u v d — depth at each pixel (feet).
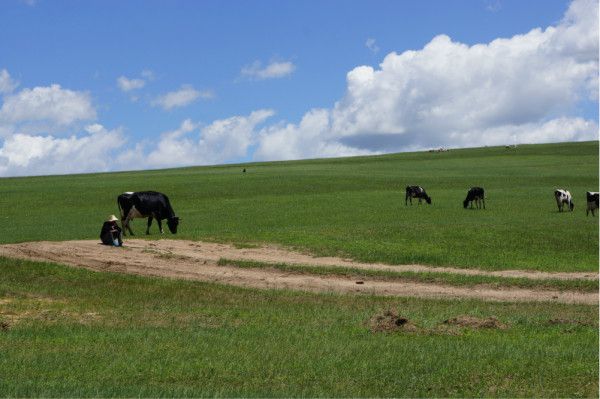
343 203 199.72
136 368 45.29
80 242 112.27
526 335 55.77
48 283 81.10
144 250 106.93
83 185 280.92
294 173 324.19
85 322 62.03
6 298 72.74
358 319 62.69
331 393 40.06
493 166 352.90
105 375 43.75
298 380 42.98
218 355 48.75
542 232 123.75
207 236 122.42
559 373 44.09
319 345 51.62
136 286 80.74
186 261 100.63
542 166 343.05
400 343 52.31
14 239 124.26
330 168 370.94
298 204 198.70
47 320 62.59
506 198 211.82
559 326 59.67
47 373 44.04
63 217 182.60
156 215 130.21
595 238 117.60
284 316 64.90
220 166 458.91
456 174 308.40
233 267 97.40
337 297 76.64
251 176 307.37
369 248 110.52
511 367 45.44
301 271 93.97
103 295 75.97
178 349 50.49
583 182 268.21
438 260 101.91
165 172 394.32
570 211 175.73
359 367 45.68
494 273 93.71
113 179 320.29
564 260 102.27
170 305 71.15
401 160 437.58
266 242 116.37
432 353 49.01
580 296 79.41
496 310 68.90
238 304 72.13
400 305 71.46
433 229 127.75
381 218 161.99
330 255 106.63
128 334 55.36
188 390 39.60
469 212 174.29
